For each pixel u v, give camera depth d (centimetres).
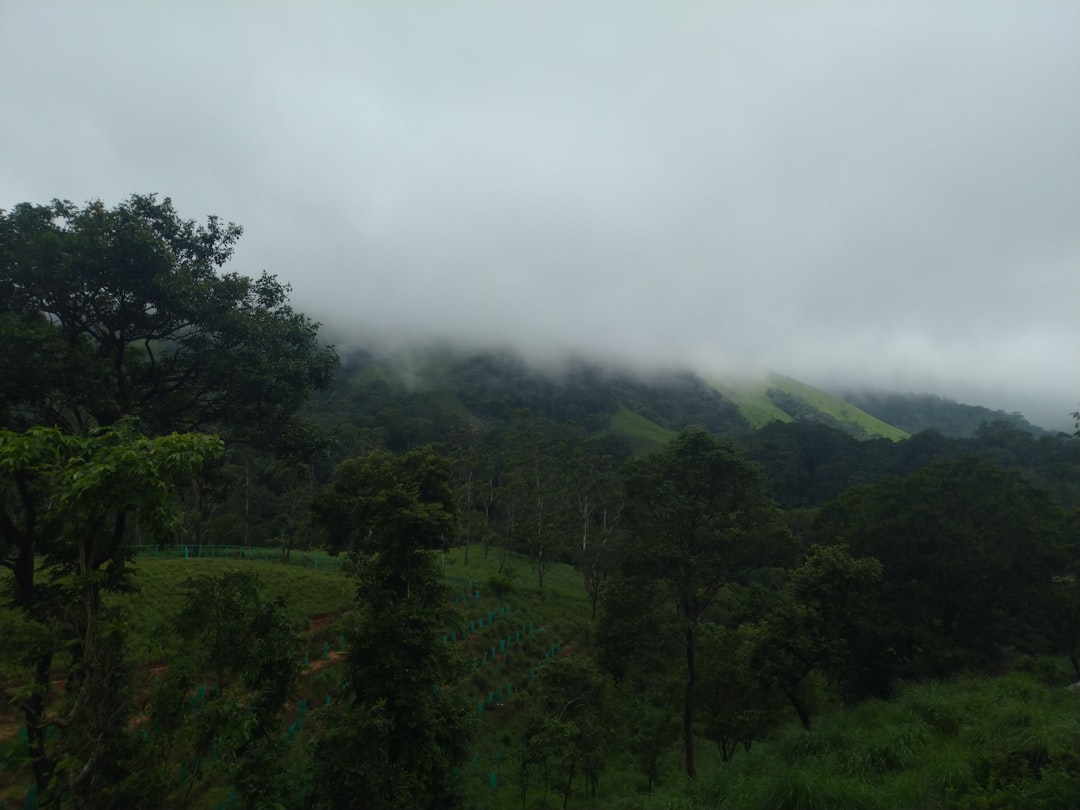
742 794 1215
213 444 822
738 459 1861
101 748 768
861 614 2330
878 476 7612
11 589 1152
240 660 1033
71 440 770
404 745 1230
